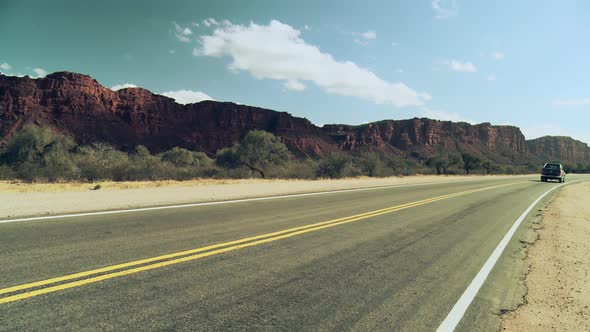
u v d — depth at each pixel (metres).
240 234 6.46
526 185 30.17
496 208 13.02
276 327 3.00
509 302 4.02
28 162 24.16
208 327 2.92
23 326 2.75
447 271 4.95
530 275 5.09
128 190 13.09
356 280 4.33
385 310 3.52
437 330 3.18
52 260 4.41
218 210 9.28
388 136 163.38
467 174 61.62
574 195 21.22
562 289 4.57
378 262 5.15
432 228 8.15
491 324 3.41
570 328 3.46
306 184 20.69
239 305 3.40
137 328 2.83
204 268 4.44
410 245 6.34
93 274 3.99
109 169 23.19
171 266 4.43
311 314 3.30
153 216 7.88
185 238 5.94
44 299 3.26
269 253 5.30
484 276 4.84
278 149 34.16
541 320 3.60
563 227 9.53
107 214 7.85
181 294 3.57
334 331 3.00
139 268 4.28
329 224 7.94
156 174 24.83
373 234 7.10
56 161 24.52
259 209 9.83
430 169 59.41
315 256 5.27
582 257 6.33
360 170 41.53
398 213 10.29
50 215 7.45
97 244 5.27
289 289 3.89
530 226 9.45
